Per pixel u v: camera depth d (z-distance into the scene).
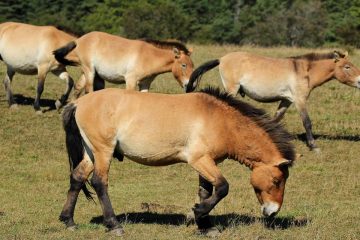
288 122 20.83
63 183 15.32
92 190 14.77
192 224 11.80
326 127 20.50
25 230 11.26
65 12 61.75
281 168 10.82
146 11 54.72
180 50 19.48
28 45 20.64
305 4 54.97
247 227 11.53
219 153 10.75
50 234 11.02
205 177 10.65
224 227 11.54
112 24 59.28
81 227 11.46
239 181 15.48
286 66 18.64
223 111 10.76
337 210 13.02
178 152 10.79
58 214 12.52
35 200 13.73
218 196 10.59
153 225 11.65
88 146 11.08
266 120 10.86
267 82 18.67
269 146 10.81
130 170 16.44
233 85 19.06
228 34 59.00
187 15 60.56
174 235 10.98
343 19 56.50
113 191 14.55
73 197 11.35
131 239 10.69
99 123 10.80
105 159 10.89
